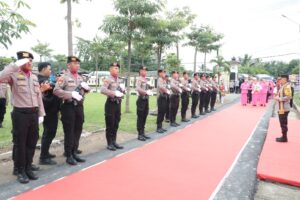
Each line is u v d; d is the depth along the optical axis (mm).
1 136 8281
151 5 12250
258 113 15828
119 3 12234
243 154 7645
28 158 5426
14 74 5188
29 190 4984
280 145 8398
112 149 7562
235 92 32031
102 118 11766
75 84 6367
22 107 5211
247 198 5035
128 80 13508
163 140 8844
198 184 5484
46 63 6113
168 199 4789
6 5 4980
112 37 13055
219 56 29938
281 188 5656
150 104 18250
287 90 8672
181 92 11969
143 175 5809
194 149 7910
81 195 4820
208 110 15898
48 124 6285
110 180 5500
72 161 6344
